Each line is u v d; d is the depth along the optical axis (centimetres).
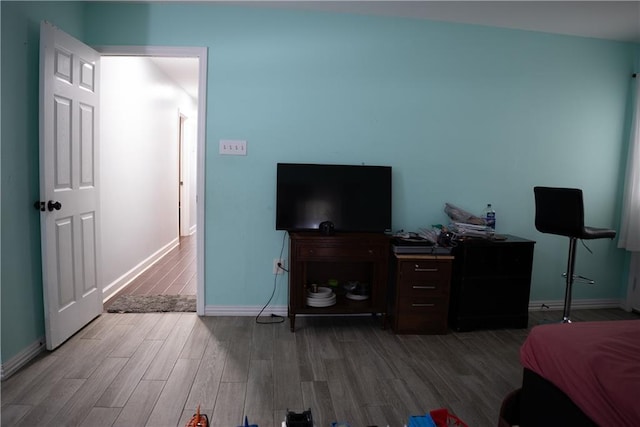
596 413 131
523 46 337
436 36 326
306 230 312
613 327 170
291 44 315
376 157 329
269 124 318
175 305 346
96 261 306
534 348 168
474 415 199
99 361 242
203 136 313
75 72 264
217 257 322
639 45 355
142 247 464
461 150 338
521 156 346
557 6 287
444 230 321
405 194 335
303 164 315
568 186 356
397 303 296
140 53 304
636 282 362
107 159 360
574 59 346
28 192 238
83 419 186
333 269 335
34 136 243
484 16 312
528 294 315
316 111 321
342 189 317
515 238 320
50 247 242
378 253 296
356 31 319
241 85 313
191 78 583
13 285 225
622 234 356
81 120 275
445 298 299
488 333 306
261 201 322
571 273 308
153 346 266
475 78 334
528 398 173
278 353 262
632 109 356
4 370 217
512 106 341
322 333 297
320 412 198
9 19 216
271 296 329
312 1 296
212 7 307
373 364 250
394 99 326
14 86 222
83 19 297
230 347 268
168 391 212
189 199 742
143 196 463
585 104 352
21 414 188
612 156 361
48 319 246
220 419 190
